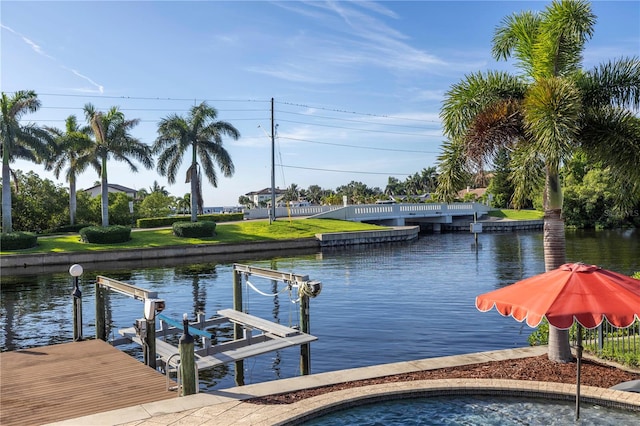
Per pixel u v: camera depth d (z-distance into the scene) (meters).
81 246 47.59
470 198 120.44
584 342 12.38
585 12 11.44
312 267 39.34
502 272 35.22
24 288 31.64
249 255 49.84
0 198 61.88
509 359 11.40
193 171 57.72
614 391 8.96
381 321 20.50
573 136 10.52
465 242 63.00
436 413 8.66
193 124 56.78
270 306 24.14
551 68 12.14
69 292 29.97
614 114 11.55
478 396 9.31
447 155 12.58
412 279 32.31
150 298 13.34
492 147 11.88
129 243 49.84
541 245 56.94
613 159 11.48
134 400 10.30
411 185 189.62
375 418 8.52
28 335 19.80
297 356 15.77
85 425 8.28
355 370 10.71
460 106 12.21
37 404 10.07
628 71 11.56
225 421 8.30
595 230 77.44
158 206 85.06
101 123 52.25
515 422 8.26
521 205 12.70
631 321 6.49
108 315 22.84
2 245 44.16
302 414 8.34
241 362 13.98
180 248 48.84
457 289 28.38
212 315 22.62
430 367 10.84
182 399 9.34
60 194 67.88
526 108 10.91
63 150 55.69
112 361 13.28
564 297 6.89
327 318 21.20
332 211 71.31
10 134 46.94
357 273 35.50
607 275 7.33
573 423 8.16
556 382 9.61
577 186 79.75
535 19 12.70
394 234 64.25
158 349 14.05
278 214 79.69
